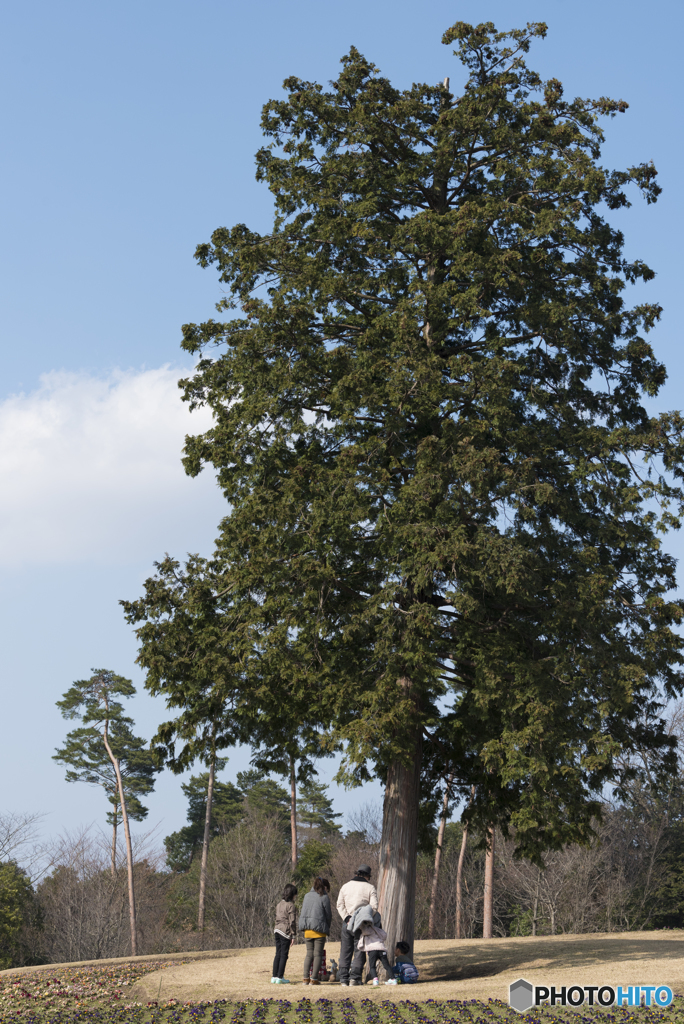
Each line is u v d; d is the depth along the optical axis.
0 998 14.96
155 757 16.75
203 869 53.62
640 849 41.84
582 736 14.98
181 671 16.58
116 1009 12.78
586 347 18.11
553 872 40.34
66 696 58.56
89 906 45.72
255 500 17.08
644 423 17.83
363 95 19.38
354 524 16.25
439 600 17.89
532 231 17.38
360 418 17.95
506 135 18.56
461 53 19.58
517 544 15.27
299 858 51.62
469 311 17.20
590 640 15.55
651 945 18.98
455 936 44.28
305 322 17.95
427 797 18.98
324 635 16.56
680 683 17.06
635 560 17.33
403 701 15.13
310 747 18.02
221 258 19.73
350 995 12.75
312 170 19.78
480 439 16.11
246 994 13.34
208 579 17.55
